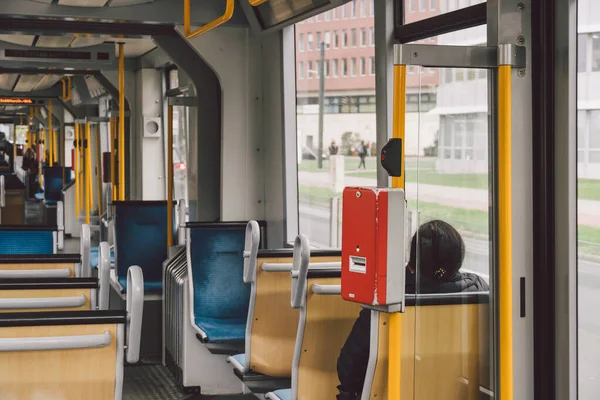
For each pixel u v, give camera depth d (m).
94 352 3.16
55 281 3.76
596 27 3.33
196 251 6.26
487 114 3.42
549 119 3.46
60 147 18.50
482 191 3.46
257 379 5.07
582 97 3.38
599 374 3.46
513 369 3.51
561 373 3.47
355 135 5.43
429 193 3.33
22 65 9.70
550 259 3.49
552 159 3.46
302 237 4.21
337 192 5.77
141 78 10.01
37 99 15.88
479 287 3.49
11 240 5.92
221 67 6.75
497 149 3.43
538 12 3.45
